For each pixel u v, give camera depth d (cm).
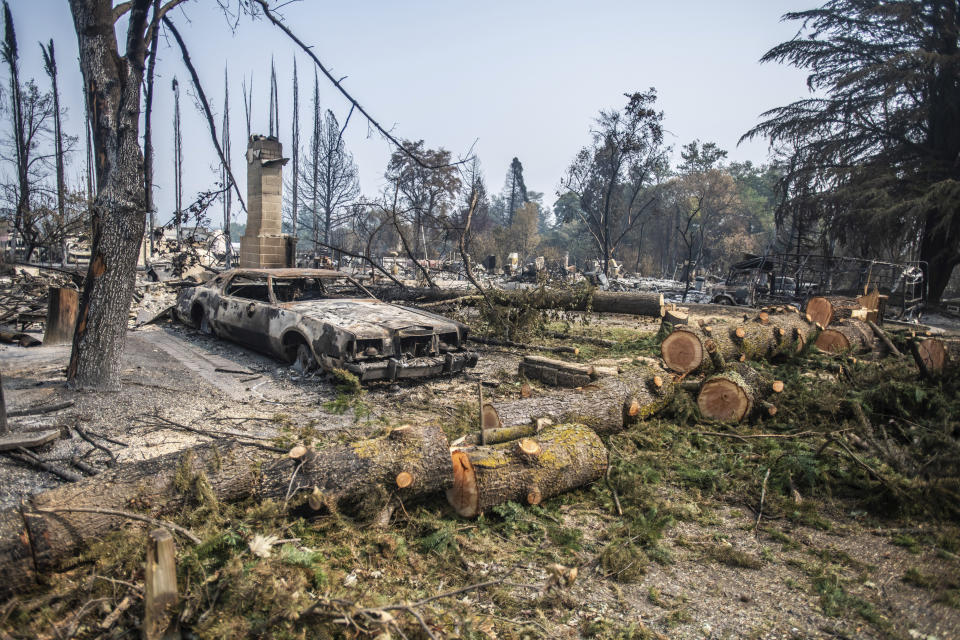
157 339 936
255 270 905
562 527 387
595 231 4138
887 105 2870
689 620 296
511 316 1066
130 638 246
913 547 381
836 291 1919
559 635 279
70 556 279
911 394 613
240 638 238
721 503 450
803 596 325
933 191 2392
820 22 3053
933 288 2772
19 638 239
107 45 589
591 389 566
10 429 460
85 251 1991
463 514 389
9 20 2052
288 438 487
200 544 278
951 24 2727
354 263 2430
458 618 281
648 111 2998
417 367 675
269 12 619
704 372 699
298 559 284
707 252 6000
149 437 486
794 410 620
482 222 5731
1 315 1018
